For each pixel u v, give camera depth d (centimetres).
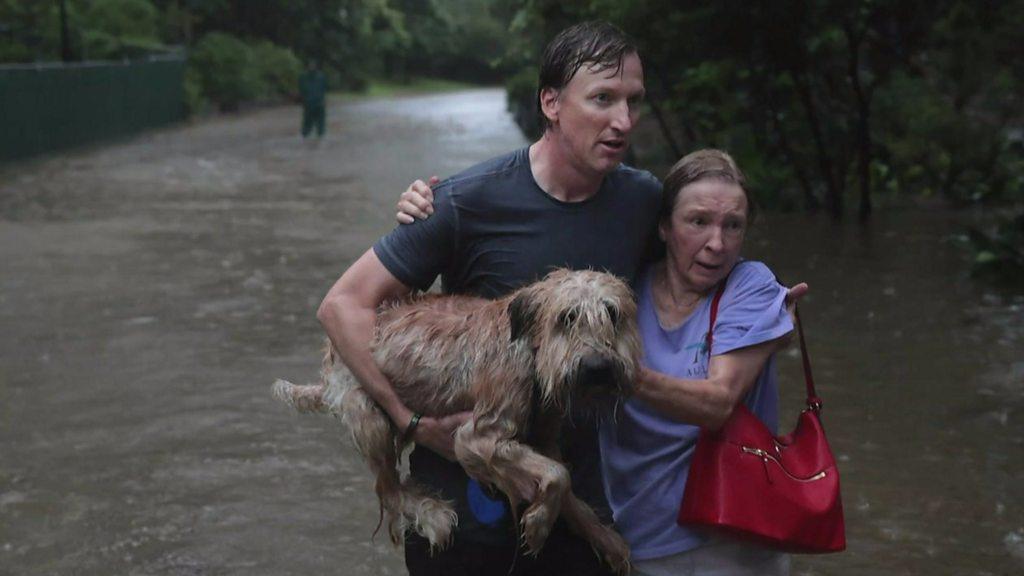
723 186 327
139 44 3719
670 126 2177
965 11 1387
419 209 330
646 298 345
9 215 1595
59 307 1009
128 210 1645
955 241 1195
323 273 1153
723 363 319
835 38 1359
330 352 351
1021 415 687
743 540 313
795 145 1636
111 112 3047
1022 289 1023
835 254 1200
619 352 292
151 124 3431
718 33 1391
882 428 670
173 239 1375
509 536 329
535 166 331
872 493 579
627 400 319
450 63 7056
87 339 897
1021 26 1419
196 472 625
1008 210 1484
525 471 302
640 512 330
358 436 331
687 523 318
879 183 1650
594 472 338
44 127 2577
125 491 599
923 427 671
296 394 361
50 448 661
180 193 1855
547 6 1545
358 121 3703
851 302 980
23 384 779
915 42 1501
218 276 1141
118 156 2566
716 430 317
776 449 319
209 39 4344
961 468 610
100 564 516
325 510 576
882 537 531
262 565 516
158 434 683
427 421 319
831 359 811
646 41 1427
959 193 1562
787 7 1352
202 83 4216
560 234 330
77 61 3409
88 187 1955
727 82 1523
